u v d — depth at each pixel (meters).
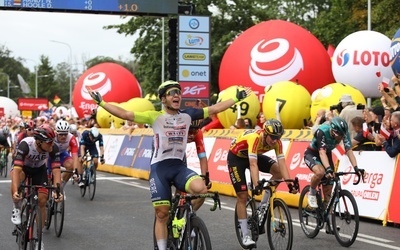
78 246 6.94
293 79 16.30
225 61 17.70
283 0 45.69
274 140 6.09
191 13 18.23
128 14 18.36
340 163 8.86
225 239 7.23
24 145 6.23
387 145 7.96
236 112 14.62
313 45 16.88
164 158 5.21
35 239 5.89
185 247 5.04
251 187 6.25
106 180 14.64
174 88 5.14
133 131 16.33
